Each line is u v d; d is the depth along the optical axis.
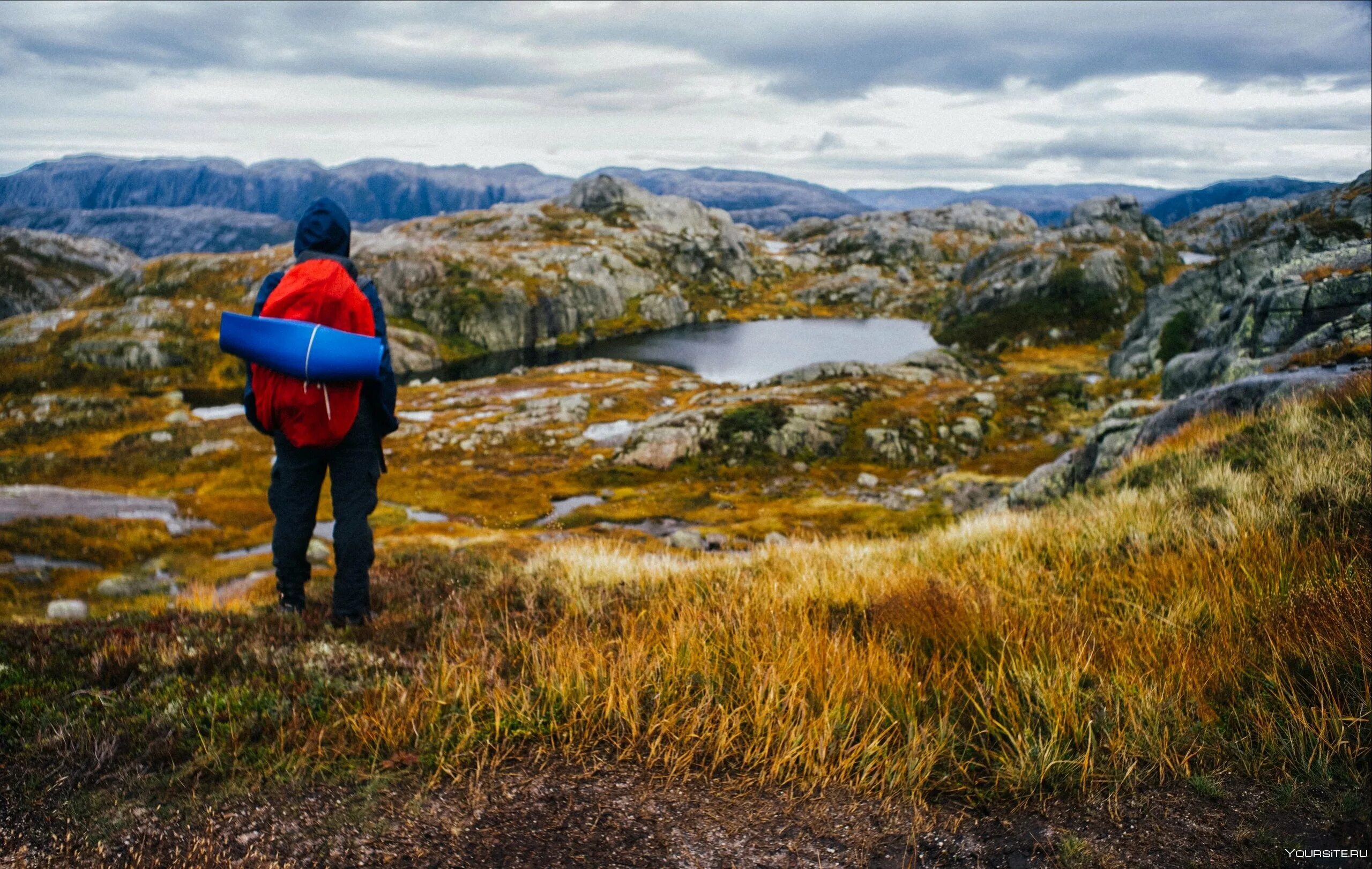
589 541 9.34
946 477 69.31
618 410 111.75
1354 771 2.80
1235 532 5.68
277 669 4.36
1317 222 129.62
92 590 20.56
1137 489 8.65
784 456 84.56
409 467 83.31
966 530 8.44
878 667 4.06
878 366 120.81
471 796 3.08
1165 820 2.78
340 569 5.55
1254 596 4.54
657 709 3.68
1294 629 3.80
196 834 2.78
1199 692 3.46
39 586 20.44
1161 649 4.01
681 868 2.63
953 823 2.87
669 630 4.72
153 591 20.91
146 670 4.28
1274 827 2.65
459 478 78.06
